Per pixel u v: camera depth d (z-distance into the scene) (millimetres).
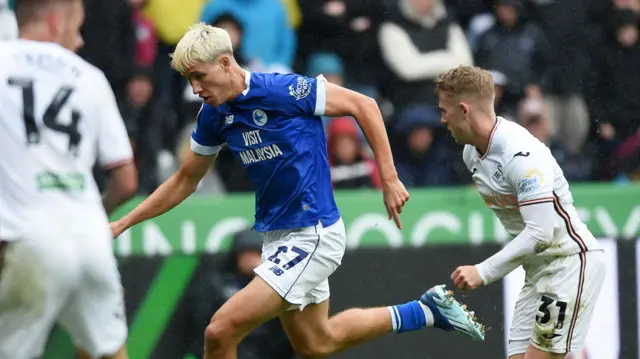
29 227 13047
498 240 21500
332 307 20984
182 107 23328
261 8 23859
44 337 13562
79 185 13398
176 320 20531
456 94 15336
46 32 13586
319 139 15680
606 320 21578
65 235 13164
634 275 21703
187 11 23547
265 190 15734
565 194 15625
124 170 13844
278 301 15430
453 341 21469
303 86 15367
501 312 21391
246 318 15273
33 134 13180
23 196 13125
